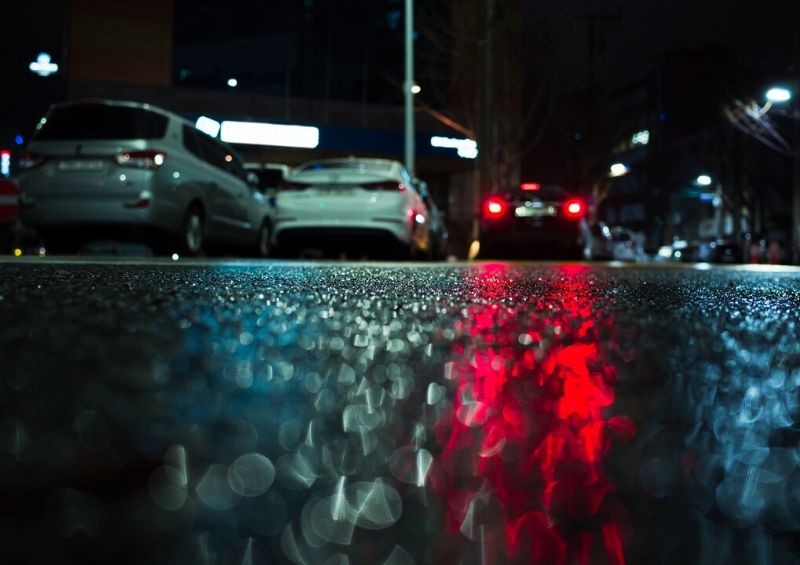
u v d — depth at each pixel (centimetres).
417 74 4294
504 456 76
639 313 231
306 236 1216
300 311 214
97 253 1162
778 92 3300
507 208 1527
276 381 108
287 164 4469
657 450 79
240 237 1284
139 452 67
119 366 113
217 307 216
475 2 3522
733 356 149
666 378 124
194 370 112
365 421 87
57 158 1019
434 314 216
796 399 109
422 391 107
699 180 6769
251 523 51
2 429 73
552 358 143
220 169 1196
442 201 4897
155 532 48
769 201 6306
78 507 51
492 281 422
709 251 4641
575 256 1552
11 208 1243
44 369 108
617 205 9188
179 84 3950
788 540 55
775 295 335
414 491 62
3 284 290
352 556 49
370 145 4203
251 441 74
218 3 4006
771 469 73
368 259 1409
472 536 54
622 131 8944
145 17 3853
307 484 61
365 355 138
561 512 60
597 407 100
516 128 3528
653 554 52
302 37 4156
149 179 1005
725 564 51
